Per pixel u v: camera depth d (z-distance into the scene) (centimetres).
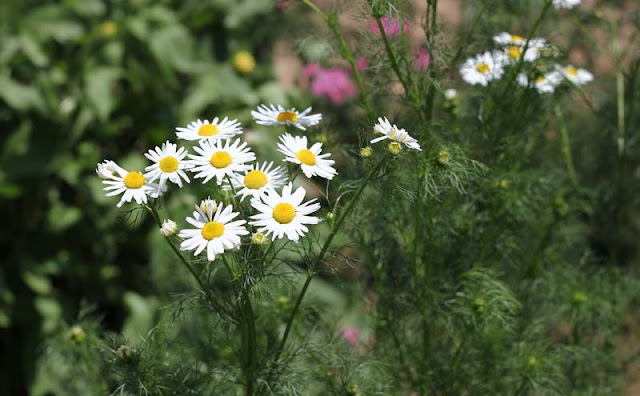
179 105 140
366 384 90
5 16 130
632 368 117
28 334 123
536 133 99
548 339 103
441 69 88
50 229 126
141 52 141
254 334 79
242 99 139
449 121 94
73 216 126
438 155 83
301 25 132
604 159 120
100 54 136
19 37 129
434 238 91
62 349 97
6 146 126
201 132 78
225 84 140
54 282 131
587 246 121
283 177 76
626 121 108
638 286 108
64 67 134
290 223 75
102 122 131
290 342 89
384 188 83
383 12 85
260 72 147
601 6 112
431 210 89
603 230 122
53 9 134
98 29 136
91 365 95
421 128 85
